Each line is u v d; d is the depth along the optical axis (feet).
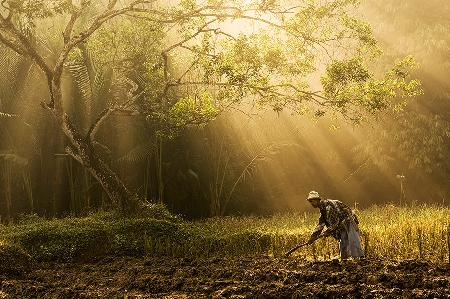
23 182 65.57
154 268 33.47
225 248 40.47
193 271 30.53
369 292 22.61
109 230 42.57
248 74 46.80
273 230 44.21
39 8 47.44
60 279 32.14
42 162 66.54
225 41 49.32
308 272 27.45
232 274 29.30
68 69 64.34
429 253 33.73
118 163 66.39
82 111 64.69
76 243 40.88
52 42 63.52
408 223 38.88
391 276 25.20
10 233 42.75
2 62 64.85
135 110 52.90
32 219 54.19
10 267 33.99
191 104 50.19
